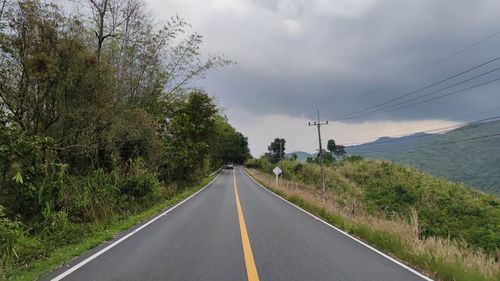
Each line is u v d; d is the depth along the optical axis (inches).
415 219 477.1
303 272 257.4
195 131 1510.8
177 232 420.2
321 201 767.7
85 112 568.1
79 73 532.4
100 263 275.7
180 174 1438.2
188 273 248.4
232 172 3250.5
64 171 505.4
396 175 2140.7
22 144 407.5
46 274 248.1
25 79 492.1
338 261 295.7
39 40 490.9
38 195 422.0
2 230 316.8
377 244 375.2
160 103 1114.1
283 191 1105.4
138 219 530.6
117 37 836.6
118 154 792.3
